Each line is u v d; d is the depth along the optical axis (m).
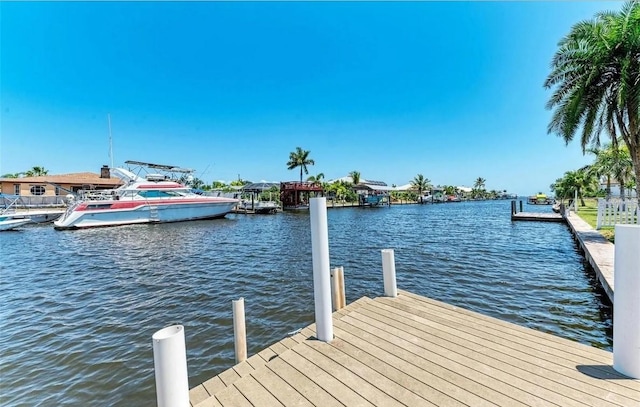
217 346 4.48
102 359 4.18
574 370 2.40
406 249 11.62
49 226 20.70
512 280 7.31
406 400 2.13
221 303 6.16
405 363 2.59
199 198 23.80
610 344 4.29
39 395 3.48
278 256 10.79
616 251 2.33
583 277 7.47
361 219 26.00
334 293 3.95
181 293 6.84
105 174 31.84
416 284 7.14
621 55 9.52
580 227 13.21
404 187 74.50
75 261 10.36
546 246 11.63
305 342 3.01
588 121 10.96
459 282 7.25
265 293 6.72
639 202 9.85
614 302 2.36
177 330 1.92
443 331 3.17
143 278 8.12
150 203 21.39
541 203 58.81
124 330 5.04
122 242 14.33
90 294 6.86
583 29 10.08
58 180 28.80
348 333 3.18
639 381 2.22
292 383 2.37
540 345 2.82
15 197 24.95
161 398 1.83
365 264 9.38
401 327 3.28
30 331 5.02
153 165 22.70
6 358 4.22
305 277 7.98
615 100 10.13
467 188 89.31
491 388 2.22
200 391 2.48
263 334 4.81
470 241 13.26
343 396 2.20
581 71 10.48
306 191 40.00
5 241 14.80
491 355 2.67
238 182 53.16
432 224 21.16
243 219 25.92
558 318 5.14
